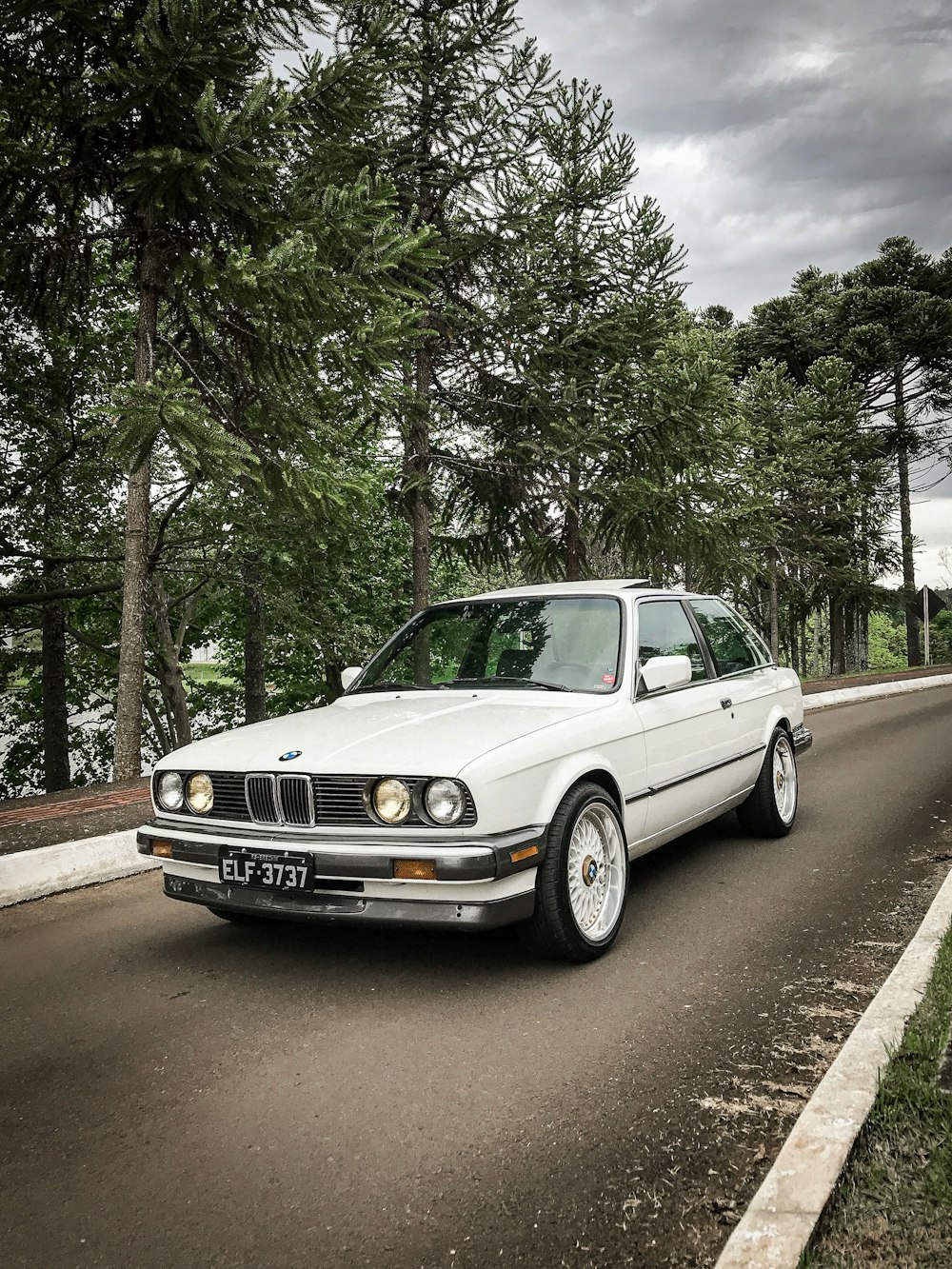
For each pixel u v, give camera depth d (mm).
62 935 4770
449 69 12844
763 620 36312
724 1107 2680
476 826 3535
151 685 20797
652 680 4527
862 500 30953
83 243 9406
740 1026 3268
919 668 28500
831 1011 3371
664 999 3555
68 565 16109
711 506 15695
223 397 9867
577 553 17781
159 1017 3584
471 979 3848
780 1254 1864
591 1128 2592
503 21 13117
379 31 8094
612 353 15102
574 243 15227
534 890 3760
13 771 20719
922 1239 1916
